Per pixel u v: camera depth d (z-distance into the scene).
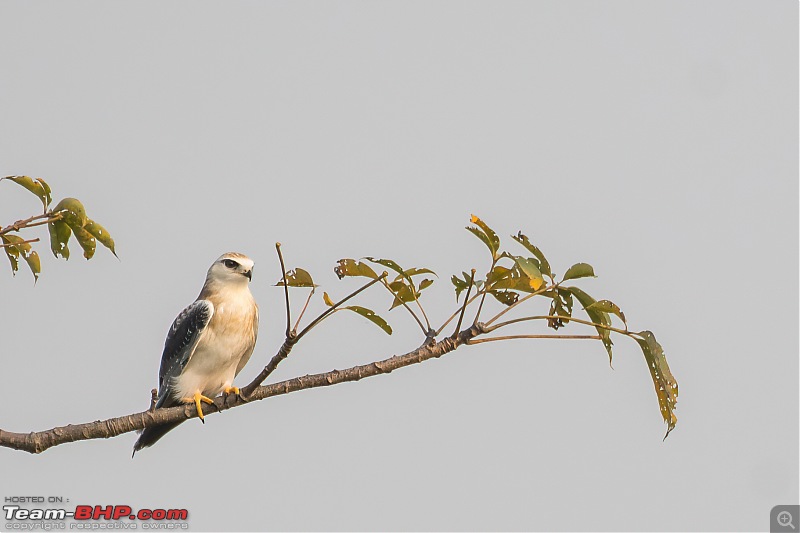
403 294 9.84
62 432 10.14
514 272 9.48
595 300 9.79
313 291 9.83
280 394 10.24
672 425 9.59
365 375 9.89
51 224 10.54
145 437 12.84
